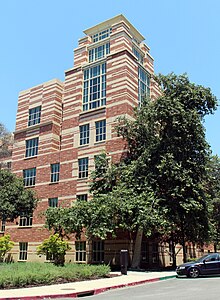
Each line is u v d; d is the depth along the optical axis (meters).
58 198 35.78
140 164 27.39
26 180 39.72
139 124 29.50
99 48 38.72
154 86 39.06
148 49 41.34
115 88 34.66
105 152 33.16
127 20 38.28
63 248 29.17
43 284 16.33
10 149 44.16
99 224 24.42
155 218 24.14
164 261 33.34
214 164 36.69
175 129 27.38
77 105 37.47
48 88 41.66
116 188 27.50
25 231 37.31
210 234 28.52
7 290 14.36
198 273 20.78
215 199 35.75
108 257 30.22
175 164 25.95
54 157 37.84
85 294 14.20
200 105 29.12
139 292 14.50
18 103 44.34
